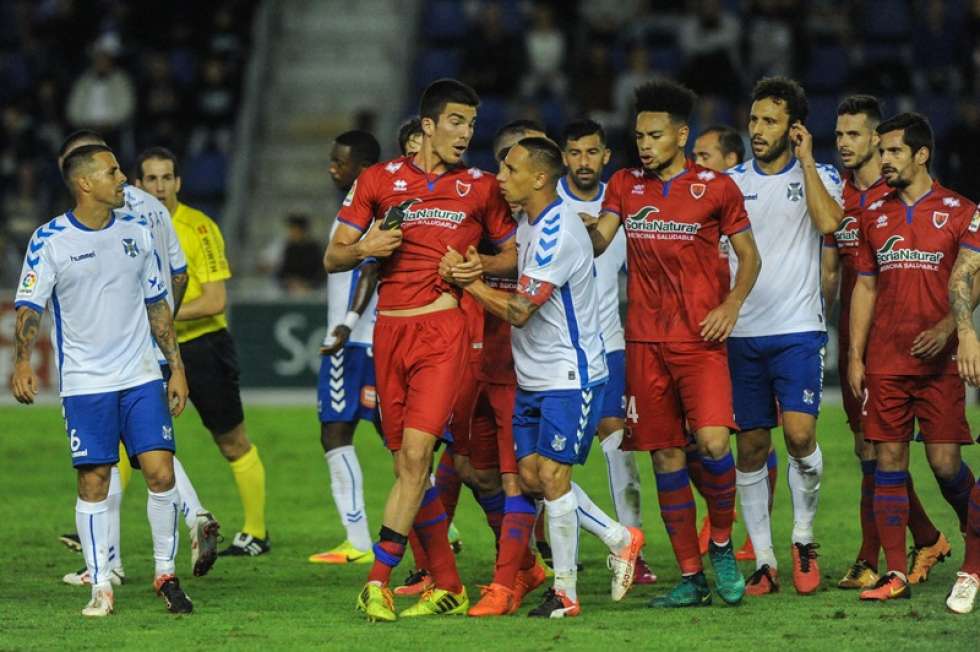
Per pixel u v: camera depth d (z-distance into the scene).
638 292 27.27
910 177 27.41
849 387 29.58
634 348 27.23
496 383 27.78
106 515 26.77
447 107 26.00
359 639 24.11
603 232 27.30
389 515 25.80
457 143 26.06
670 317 26.91
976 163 62.88
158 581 26.92
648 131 26.77
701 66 69.25
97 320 26.30
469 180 26.22
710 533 27.12
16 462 47.78
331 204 75.00
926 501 39.28
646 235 26.97
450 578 26.61
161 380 26.95
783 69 71.56
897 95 70.88
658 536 35.72
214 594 28.88
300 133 77.38
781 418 29.38
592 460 46.34
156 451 26.55
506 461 27.66
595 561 32.69
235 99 75.31
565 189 30.94
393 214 25.48
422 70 77.38
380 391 26.42
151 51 78.50
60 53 78.62
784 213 28.86
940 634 24.19
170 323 27.38
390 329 26.12
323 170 75.94
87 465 26.45
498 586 26.53
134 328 26.62
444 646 23.48
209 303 32.72
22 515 38.88
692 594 27.14
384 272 26.31
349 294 32.91
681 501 27.23
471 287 25.31
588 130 30.25
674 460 27.27
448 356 25.88
